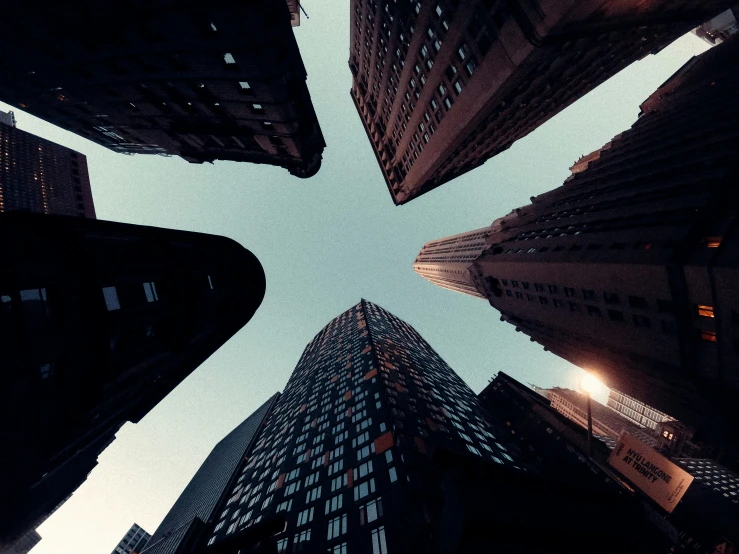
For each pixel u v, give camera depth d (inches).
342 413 2113.7
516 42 1174.3
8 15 822.5
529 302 1882.4
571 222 1748.3
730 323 864.9
